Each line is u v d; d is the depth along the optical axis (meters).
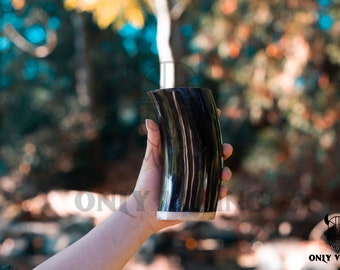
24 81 12.62
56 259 1.42
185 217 1.46
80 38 12.18
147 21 12.65
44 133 11.40
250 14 7.94
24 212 8.94
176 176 1.47
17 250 7.61
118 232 1.46
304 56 7.60
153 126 1.52
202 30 8.29
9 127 12.17
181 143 1.48
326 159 8.14
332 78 8.18
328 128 7.95
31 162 10.93
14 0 8.43
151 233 1.50
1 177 10.49
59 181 10.86
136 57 12.98
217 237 8.06
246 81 8.23
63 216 8.77
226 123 10.16
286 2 7.88
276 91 7.85
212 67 8.03
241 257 7.68
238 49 7.99
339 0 7.72
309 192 8.42
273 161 8.42
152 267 7.24
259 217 8.24
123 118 12.34
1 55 12.80
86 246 1.44
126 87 12.65
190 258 7.57
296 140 8.23
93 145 11.49
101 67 13.02
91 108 12.00
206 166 1.47
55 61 12.96
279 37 8.22
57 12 12.61
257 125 9.74
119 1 5.85
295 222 8.15
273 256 7.14
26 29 12.86
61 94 12.50
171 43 6.04
